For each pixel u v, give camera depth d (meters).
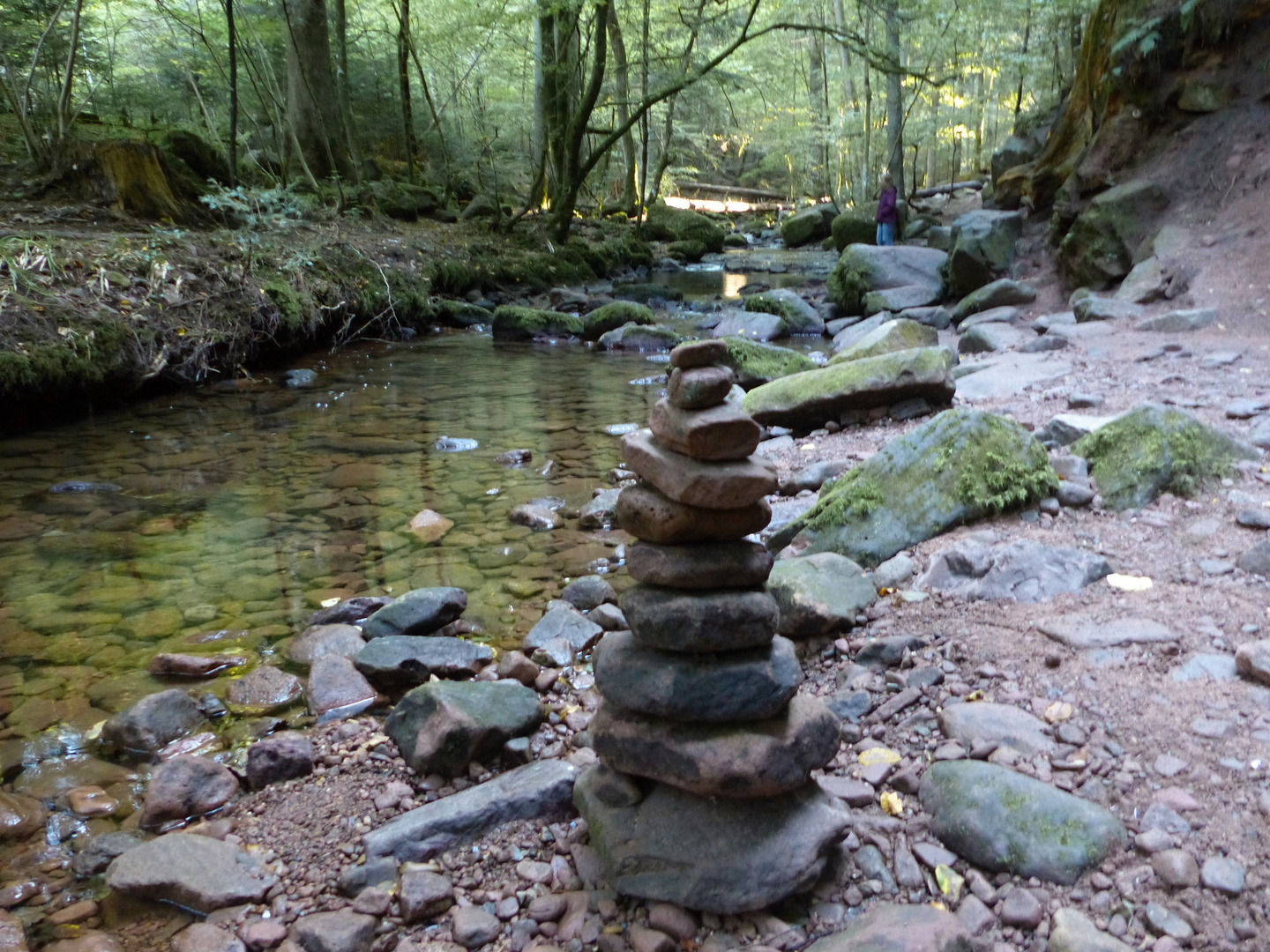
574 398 7.59
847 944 1.75
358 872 2.13
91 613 3.74
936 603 3.17
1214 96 8.94
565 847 2.19
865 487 3.82
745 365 7.38
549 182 20.78
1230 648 2.56
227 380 8.23
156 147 10.77
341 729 2.85
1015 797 2.05
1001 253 10.39
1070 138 10.91
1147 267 8.35
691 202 34.03
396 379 8.46
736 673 2.00
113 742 2.83
